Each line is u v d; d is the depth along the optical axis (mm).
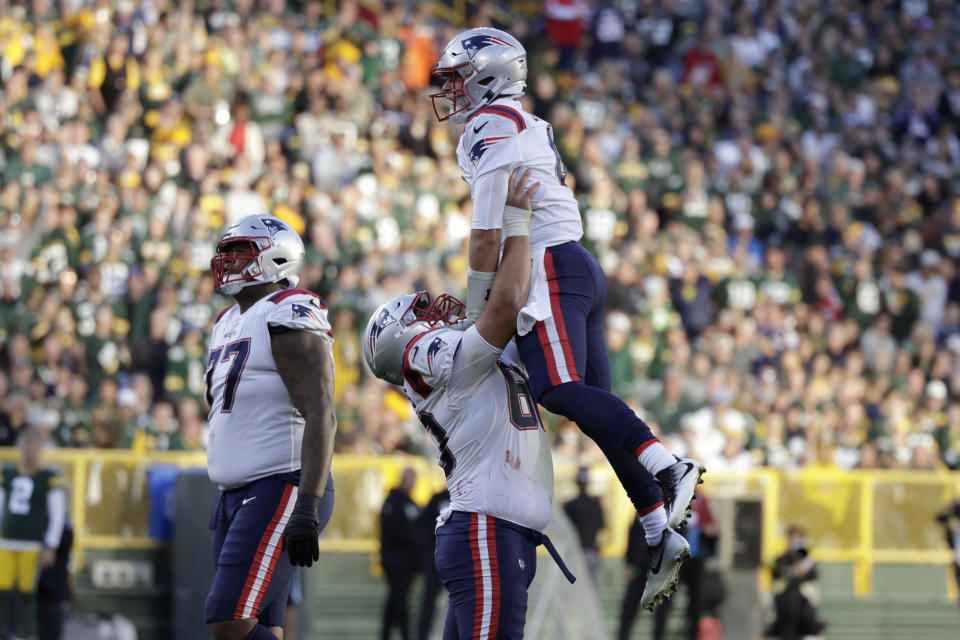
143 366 40812
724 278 50906
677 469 14344
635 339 46312
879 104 65625
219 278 16891
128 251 43625
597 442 15008
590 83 60094
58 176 46156
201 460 37188
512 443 15625
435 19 65750
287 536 15641
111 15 53406
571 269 15312
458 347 15523
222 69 51781
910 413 48250
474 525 15547
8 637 32531
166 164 47250
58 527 33031
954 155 64500
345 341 42562
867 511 43812
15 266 42969
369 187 48281
